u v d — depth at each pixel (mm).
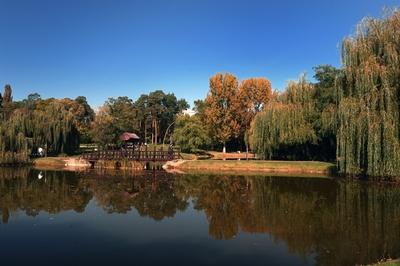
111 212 22328
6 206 23953
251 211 22469
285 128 44719
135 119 103375
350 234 17234
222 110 69500
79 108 100000
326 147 47594
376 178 33156
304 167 43531
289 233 17500
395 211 21984
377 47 31000
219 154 69125
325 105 43969
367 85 29797
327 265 13391
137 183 35469
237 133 69688
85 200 26328
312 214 21406
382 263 11641
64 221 20000
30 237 16922
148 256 14438
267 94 71375
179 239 16672
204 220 20219
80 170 47969
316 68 48906
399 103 29375
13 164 53438
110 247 15492
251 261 13891
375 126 29219
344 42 32344
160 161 52906
